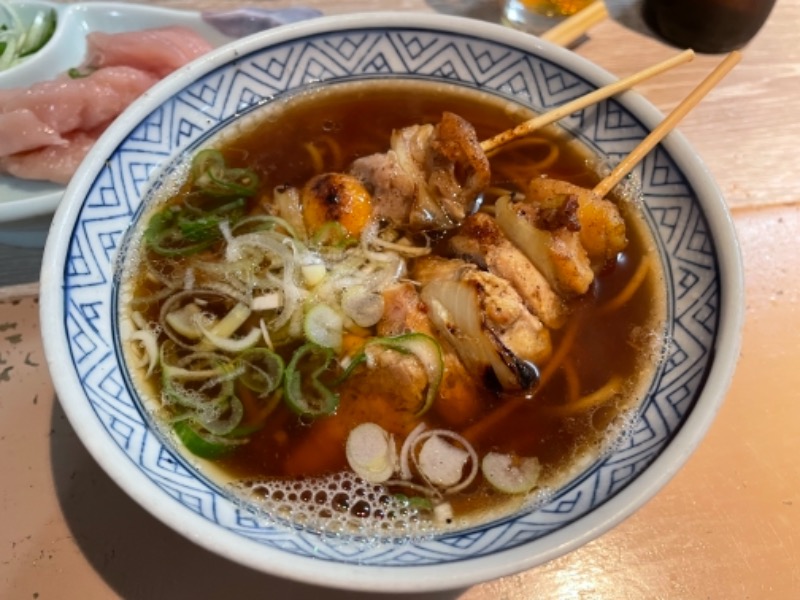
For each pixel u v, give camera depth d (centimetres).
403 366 19
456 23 24
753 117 28
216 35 31
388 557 15
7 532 19
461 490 18
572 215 20
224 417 19
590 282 20
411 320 20
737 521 19
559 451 19
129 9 31
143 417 18
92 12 31
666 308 20
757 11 29
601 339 20
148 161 22
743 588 19
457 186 22
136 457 16
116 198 21
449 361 19
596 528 15
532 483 18
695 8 29
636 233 22
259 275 21
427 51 25
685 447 16
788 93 29
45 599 18
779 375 22
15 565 18
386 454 19
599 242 21
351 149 25
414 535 17
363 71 26
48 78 30
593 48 30
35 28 31
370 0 32
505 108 25
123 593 18
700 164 21
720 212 20
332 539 16
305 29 24
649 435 18
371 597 18
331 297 21
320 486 18
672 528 19
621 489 16
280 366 20
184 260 22
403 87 26
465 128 21
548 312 20
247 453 18
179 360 20
